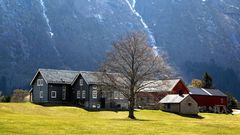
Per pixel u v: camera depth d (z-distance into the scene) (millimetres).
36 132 47344
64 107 110062
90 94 125750
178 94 130375
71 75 136375
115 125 59531
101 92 92688
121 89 87250
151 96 113312
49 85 129625
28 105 100688
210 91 166125
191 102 126812
